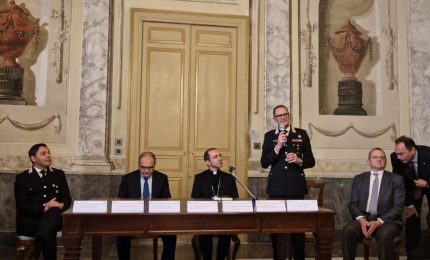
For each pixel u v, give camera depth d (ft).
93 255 12.65
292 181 13.38
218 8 20.63
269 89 20.38
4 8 19.22
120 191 14.33
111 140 19.45
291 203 11.07
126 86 19.79
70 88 19.36
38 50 19.36
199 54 20.44
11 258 15.53
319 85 21.12
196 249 13.71
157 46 20.16
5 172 18.34
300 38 21.21
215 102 20.36
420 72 21.58
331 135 20.90
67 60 19.48
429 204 16.35
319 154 20.71
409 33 21.83
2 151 18.56
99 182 18.71
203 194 14.60
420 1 21.84
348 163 20.77
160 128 19.92
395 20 21.84
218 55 20.56
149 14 20.11
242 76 20.51
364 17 21.84
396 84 21.71
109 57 19.53
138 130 19.70
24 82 19.13
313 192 20.24
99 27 19.47
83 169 18.65
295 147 13.62
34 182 13.98
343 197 20.42
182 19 20.30
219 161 14.70
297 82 20.84
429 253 17.88
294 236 13.08
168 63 20.20
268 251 17.71
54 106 19.22
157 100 19.99
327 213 11.01
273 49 20.58
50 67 19.35
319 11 21.47
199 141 20.13
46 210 13.29
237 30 20.74
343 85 21.31
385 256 12.30
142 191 14.29
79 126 18.98
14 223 18.24
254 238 19.62
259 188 19.84
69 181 18.52
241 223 10.75
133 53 19.90
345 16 21.68
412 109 21.47
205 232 10.59
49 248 12.90
